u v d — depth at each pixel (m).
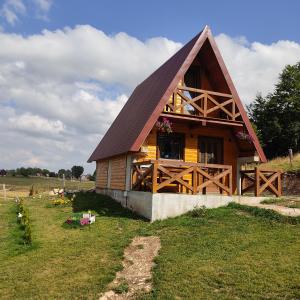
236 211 12.89
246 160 17.33
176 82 15.26
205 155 17.88
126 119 21.02
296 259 8.03
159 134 17.08
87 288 7.26
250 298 6.41
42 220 14.62
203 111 15.83
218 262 8.17
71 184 49.31
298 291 6.52
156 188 13.15
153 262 8.65
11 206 20.84
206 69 17.78
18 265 8.84
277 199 14.65
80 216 13.97
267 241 9.38
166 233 11.02
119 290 7.10
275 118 42.88
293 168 25.39
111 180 20.19
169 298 6.56
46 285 7.51
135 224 12.67
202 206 13.52
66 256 9.29
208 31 16.19
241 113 16.36
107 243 10.31
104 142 24.39
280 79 45.31
